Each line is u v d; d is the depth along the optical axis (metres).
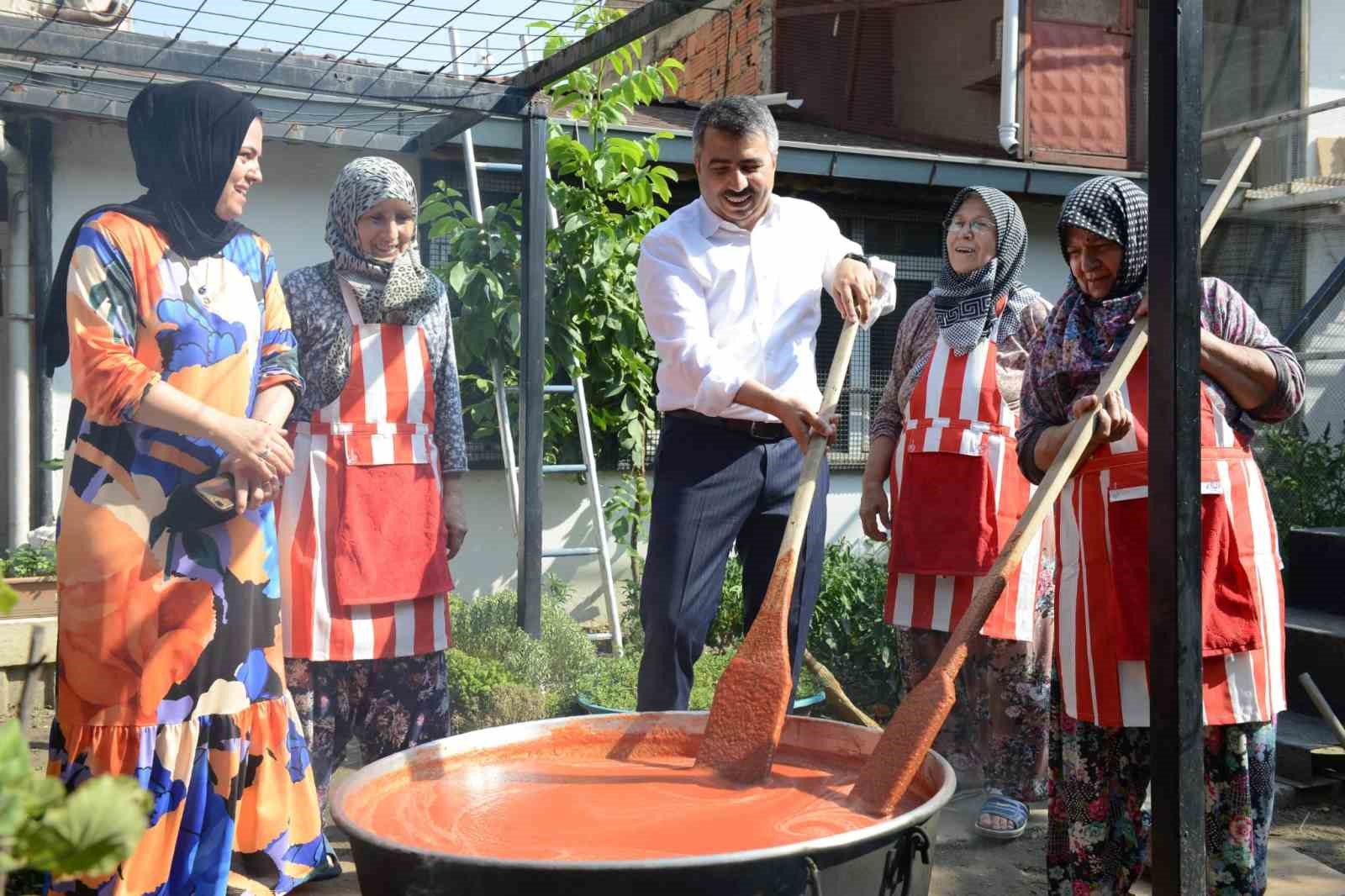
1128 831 2.56
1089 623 2.49
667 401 3.22
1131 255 2.53
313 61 4.47
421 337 3.47
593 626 7.04
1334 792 4.35
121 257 2.48
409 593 3.36
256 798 2.66
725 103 3.19
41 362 6.13
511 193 6.98
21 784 0.73
